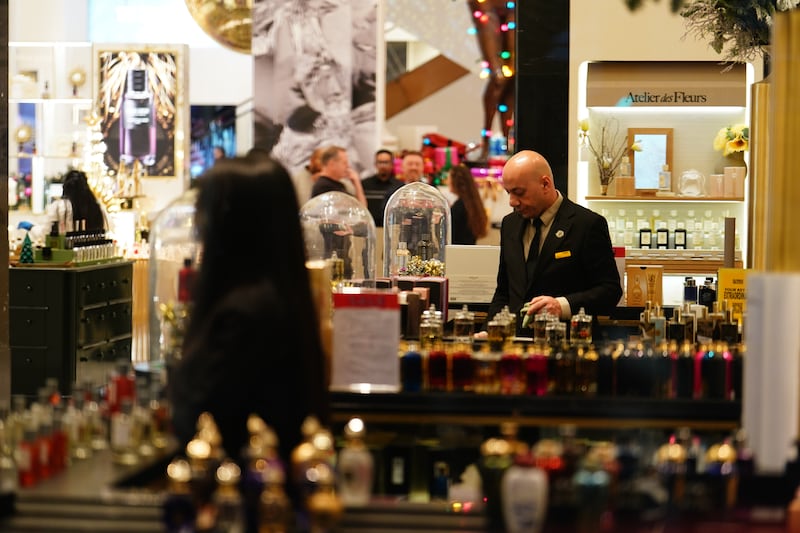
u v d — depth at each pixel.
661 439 4.93
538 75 14.17
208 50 20.09
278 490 3.57
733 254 10.27
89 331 11.92
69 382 11.60
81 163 16.62
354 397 5.40
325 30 17.00
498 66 17.16
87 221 12.53
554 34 14.12
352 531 3.78
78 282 11.66
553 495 3.77
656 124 14.58
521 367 5.48
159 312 6.73
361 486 4.07
